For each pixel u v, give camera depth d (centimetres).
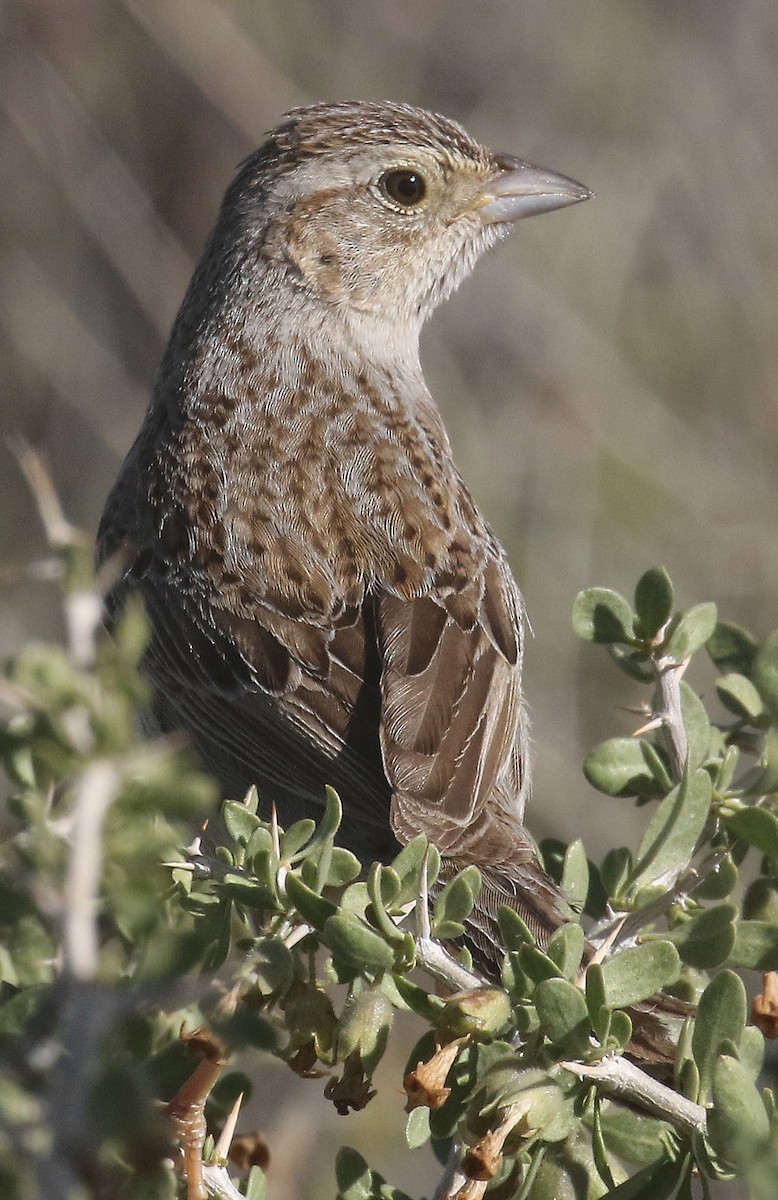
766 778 916
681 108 2594
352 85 2614
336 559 1185
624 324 2497
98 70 2595
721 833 934
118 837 611
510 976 795
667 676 980
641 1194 806
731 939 850
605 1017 769
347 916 778
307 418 1336
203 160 2616
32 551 2405
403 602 1158
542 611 2284
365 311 1450
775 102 2628
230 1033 634
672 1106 773
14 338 2483
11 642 2292
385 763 1058
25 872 598
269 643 1155
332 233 1443
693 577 2361
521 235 2472
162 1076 791
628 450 2386
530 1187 845
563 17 2616
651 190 2542
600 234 2491
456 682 1113
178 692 1207
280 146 1463
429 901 988
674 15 2645
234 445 1294
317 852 818
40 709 576
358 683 1126
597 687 2241
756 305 2523
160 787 611
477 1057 823
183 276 2495
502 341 2445
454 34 2631
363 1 2638
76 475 2461
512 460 2381
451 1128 839
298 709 1128
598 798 2117
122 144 2614
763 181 2580
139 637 588
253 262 1441
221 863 820
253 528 1212
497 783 1135
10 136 2552
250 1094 926
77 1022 546
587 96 2602
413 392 1445
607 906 934
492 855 1016
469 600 1178
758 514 2402
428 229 1463
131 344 2512
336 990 1155
